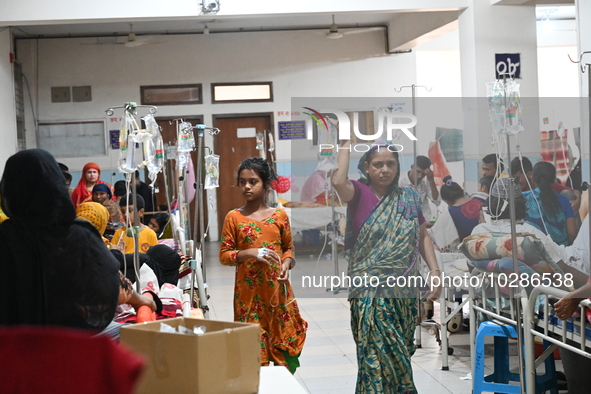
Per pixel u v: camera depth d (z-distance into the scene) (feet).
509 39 24.18
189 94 36.27
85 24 33.58
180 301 8.89
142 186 21.95
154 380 4.38
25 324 5.07
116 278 5.62
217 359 4.36
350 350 14.11
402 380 8.82
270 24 35.86
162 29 35.60
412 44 34.04
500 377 10.57
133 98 35.88
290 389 4.68
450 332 13.96
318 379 12.15
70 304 5.22
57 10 22.74
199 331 4.93
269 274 10.13
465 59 24.79
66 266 5.23
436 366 12.71
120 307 7.66
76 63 35.45
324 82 36.68
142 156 8.84
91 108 35.58
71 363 2.56
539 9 33.96
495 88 7.79
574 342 8.90
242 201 36.88
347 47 36.60
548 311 8.94
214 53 36.27
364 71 36.65
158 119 36.09
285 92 36.63
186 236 14.43
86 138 35.60
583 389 9.41
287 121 36.68
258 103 36.55
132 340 4.49
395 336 8.64
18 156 5.23
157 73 35.99
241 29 36.24
